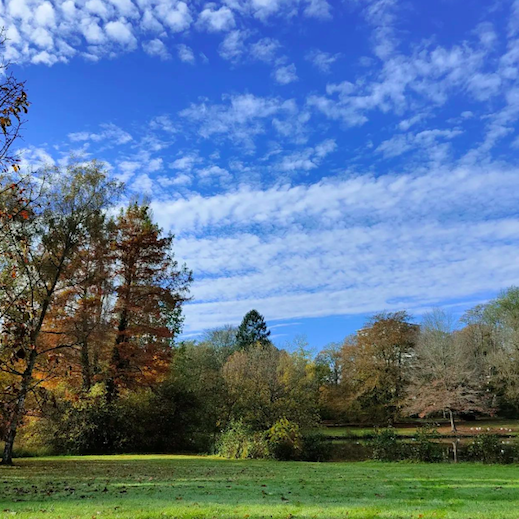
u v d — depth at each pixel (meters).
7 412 14.78
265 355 40.41
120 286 23.50
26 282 14.79
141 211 25.92
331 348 55.09
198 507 6.45
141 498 7.39
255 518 5.67
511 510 6.39
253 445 19.11
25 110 8.34
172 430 25.11
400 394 44.28
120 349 22.91
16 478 10.41
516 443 16.02
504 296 48.69
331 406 45.59
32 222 14.90
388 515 5.92
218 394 27.00
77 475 11.19
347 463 16.03
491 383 43.34
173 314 27.08
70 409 21.12
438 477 11.00
